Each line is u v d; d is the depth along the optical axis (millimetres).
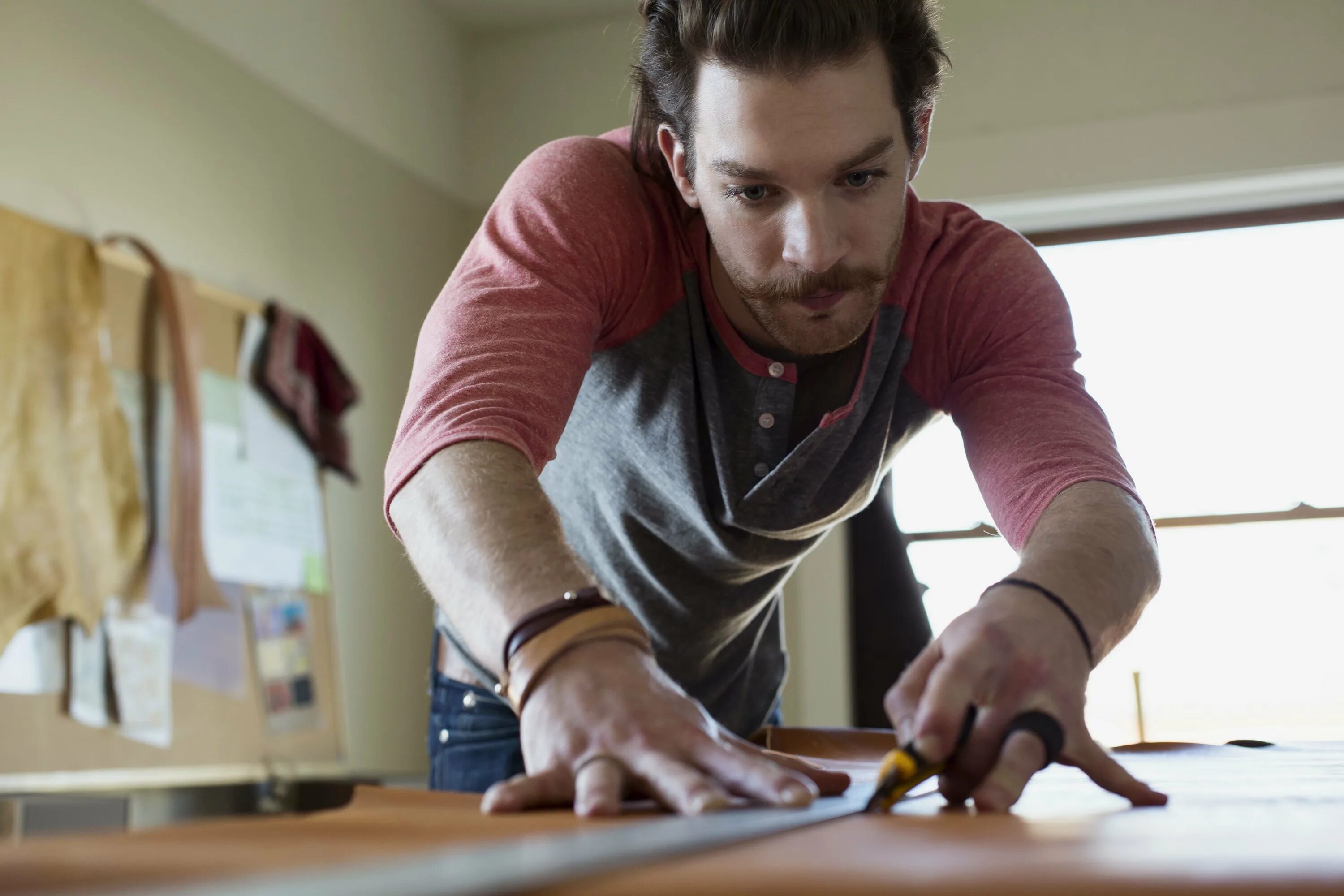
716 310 947
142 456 2305
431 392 740
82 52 2293
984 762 574
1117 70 3027
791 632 2986
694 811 482
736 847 349
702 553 1061
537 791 519
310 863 311
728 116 808
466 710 1189
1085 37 3057
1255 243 3062
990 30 3113
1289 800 583
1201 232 3092
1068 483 809
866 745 998
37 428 2066
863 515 3057
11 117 2129
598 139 998
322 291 2932
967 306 979
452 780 1200
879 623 3008
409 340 3260
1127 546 736
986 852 335
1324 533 2916
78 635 2113
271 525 2602
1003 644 603
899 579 3014
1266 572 2934
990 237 1014
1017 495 835
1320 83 2914
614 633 596
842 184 830
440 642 1239
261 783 2443
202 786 2332
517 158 3506
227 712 2410
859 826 436
